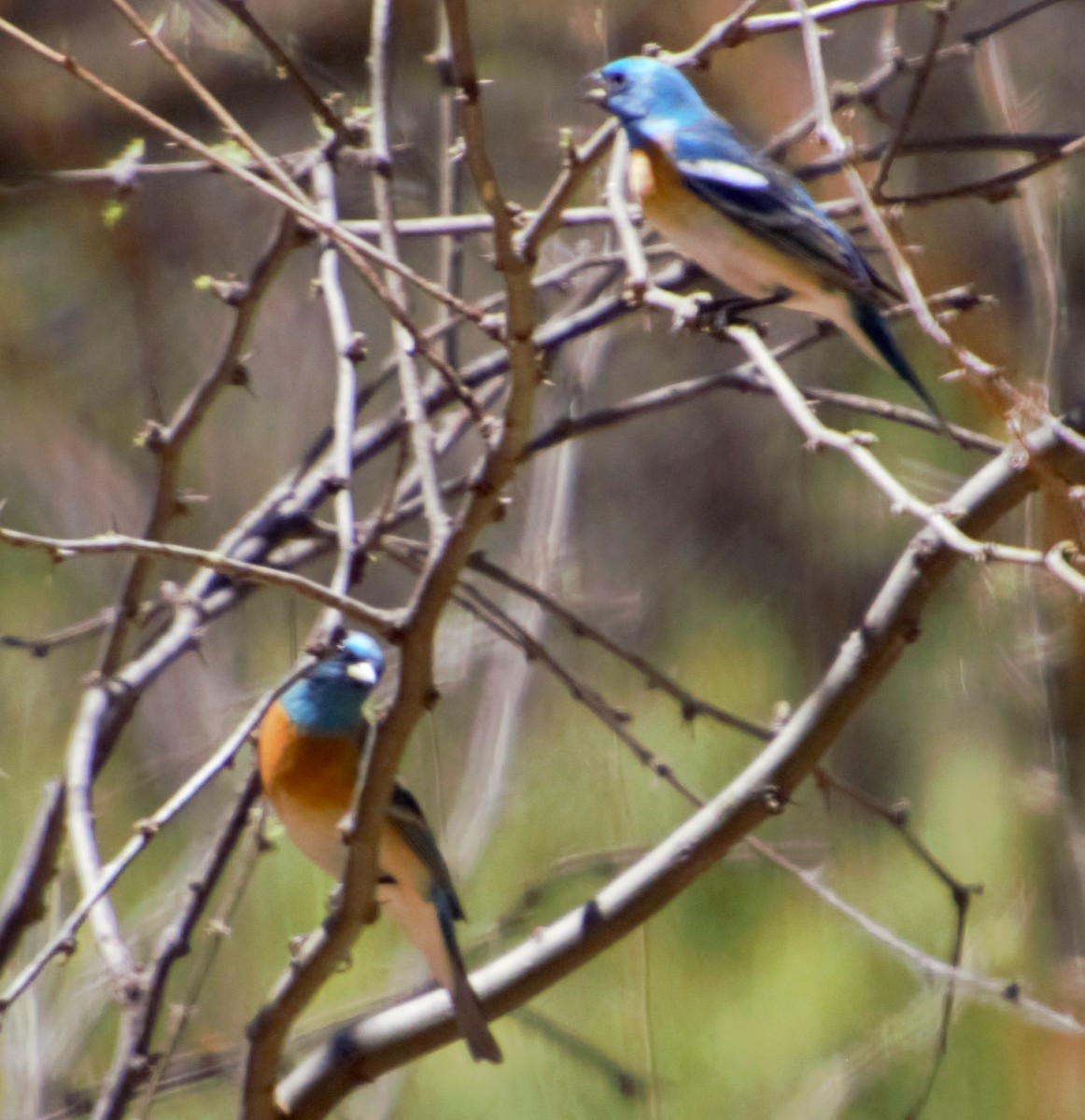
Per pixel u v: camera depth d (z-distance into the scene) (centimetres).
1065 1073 1099
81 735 738
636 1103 1053
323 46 1284
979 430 1171
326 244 779
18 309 1292
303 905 1089
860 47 1238
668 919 1170
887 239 473
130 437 1299
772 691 1218
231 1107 1060
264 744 768
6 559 1240
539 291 1012
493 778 1042
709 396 1279
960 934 771
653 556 1259
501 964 733
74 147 1284
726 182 853
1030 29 1209
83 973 995
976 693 1122
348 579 663
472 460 1273
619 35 1250
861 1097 1141
